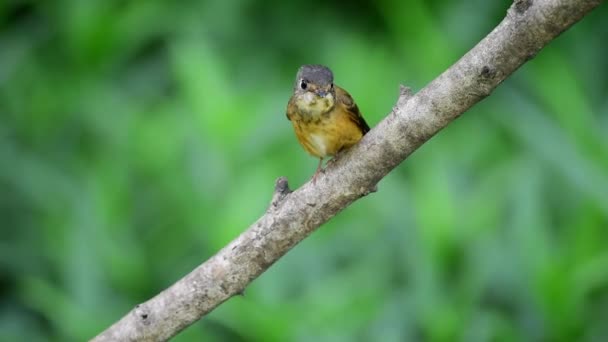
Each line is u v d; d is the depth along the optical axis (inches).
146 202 452.4
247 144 419.8
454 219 388.5
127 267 420.2
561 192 452.4
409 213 414.9
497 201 413.4
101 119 486.3
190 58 444.8
